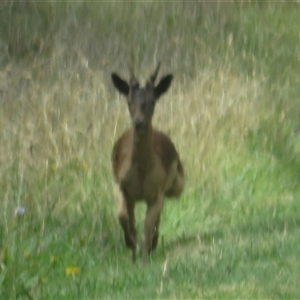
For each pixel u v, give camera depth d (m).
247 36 46.84
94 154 30.17
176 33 43.25
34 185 26.83
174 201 30.53
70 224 25.95
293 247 23.81
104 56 39.50
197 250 24.95
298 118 37.75
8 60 40.56
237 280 20.94
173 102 35.31
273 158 34.28
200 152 32.91
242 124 35.28
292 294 19.64
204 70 38.66
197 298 19.78
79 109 32.38
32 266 22.50
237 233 26.58
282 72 43.19
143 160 24.47
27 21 45.31
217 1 47.69
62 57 37.47
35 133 29.67
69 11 46.88
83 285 21.67
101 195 28.25
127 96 25.02
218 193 31.59
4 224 24.23
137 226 28.64
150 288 20.95
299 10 52.09
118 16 46.41
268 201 31.30
